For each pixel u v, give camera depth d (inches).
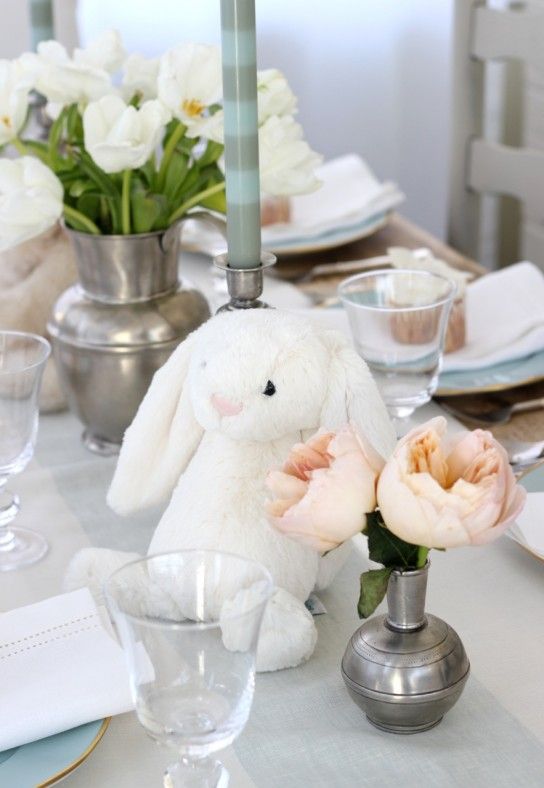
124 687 23.8
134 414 36.4
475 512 20.6
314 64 89.0
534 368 41.1
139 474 30.9
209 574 22.6
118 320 35.2
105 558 29.6
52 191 33.8
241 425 27.0
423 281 36.6
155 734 21.1
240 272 29.2
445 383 40.1
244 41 27.8
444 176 93.5
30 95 48.4
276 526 22.2
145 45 87.4
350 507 21.6
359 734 24.1
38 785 21.8
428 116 91.7
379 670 23.5
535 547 30.0
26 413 31.2
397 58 89.5
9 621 26.7
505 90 85.0
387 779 22.7
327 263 53.2
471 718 24.5
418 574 23.3
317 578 28.7
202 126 33.7
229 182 28.7
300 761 23.3
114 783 22.9
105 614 27.2
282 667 26.2
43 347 31.9
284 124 34.8
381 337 34.7
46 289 41.1
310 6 87.1
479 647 27.1
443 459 22.0
